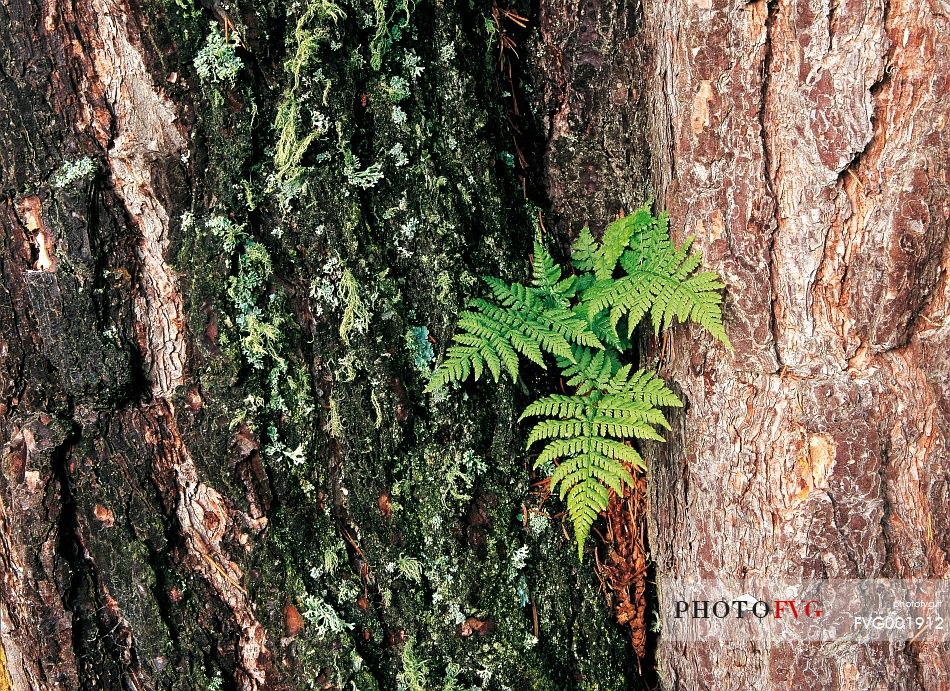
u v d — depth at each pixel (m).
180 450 2.87
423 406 2.99
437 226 2.94
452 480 3.03
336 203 2.78
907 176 2.66
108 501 2.82
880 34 2.58
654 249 3.01
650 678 3.51
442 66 2.96
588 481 2.87
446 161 2.98
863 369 2.80
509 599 3.14
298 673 3.00
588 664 3.29
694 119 2.89
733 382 2.95
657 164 3.16
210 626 2.96
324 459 2.96
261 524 2.91
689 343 3.05
